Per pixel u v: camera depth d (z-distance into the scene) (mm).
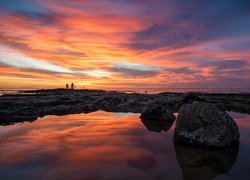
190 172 6027
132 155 7367
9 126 12031
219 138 8203
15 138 9414
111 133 10555
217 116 8625
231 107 21297
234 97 31875
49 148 8039
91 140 9180
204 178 5656
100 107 22188
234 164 6625
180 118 9273
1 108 17438
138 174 5875
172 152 7754
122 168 6273
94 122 13500
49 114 16984
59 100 23406
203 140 8258
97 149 7977
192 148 8242
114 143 8789
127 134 10406
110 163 6645
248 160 6973
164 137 9906
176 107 22359
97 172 5984
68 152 7605
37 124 12664
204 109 8805
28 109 17453
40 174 5855
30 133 10352
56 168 6242
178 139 8891
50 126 12086
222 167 6402
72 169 6172
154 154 7520
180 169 6234
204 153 7676
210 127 8438
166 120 14297
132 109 20781
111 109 20766
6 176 5746
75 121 13797
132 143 8828
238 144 8688
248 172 6051
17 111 16141
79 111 19016
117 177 5703
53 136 9797
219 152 7773
